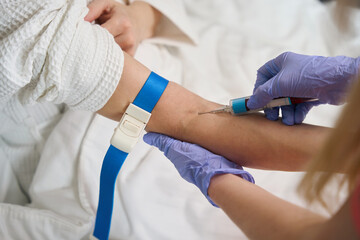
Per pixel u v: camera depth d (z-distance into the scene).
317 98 0.76
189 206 0.97
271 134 0.80
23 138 1.02
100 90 0.78
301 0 1.57
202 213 0.97
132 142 0.78
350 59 0.73
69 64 0.73
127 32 1.01
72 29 0.73
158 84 0.82
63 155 0.99
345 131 0.49
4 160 1.01
